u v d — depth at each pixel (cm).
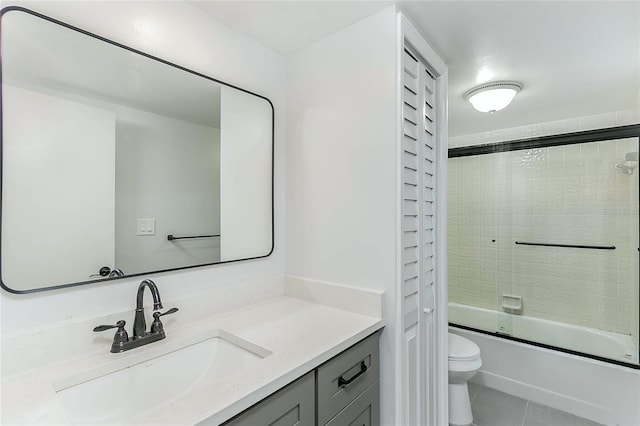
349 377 109
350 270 139
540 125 277
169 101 120
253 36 149
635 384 192
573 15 128
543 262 271
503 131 296
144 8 113
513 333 262
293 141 163
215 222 136
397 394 124
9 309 83
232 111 142
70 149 95
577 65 172
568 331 254
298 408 89
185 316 120
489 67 175
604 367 201
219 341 116
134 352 96
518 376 231
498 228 291
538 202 273
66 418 66
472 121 272
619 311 239
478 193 301
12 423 64
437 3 122
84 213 98
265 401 79
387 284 127
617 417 195
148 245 114
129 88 109
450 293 317
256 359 101
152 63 114
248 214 149
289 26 140
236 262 143
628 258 237
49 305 90
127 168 109
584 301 254
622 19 130
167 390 100
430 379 159
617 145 240
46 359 87
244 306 142
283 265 165
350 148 139
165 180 119
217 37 136
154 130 116
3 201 83
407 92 134
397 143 124
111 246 104
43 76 90
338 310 138
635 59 165
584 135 250
